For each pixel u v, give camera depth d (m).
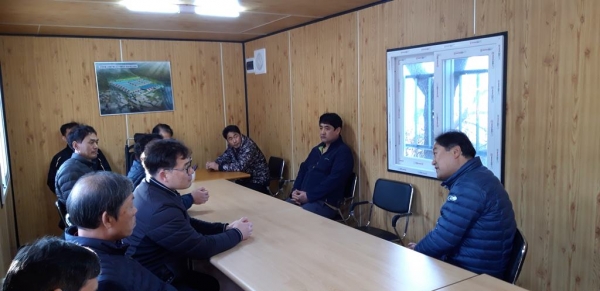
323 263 1.94
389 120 3.57
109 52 4.89
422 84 3.33
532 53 2.54
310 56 4.42
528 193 2.63
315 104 4.43
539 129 2.54
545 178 2.54
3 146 4.01
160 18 3.96
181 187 2.12
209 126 5.55
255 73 5.46
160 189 2.10
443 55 3.07
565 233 2.47
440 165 2.26
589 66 2.28
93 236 1.50
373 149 3.78
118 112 4.98
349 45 3.90
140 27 4.39
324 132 3.94
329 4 3.62
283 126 5.02
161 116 5.23
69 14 3.61
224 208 2.96
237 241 2.20
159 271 2.10
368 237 2.28
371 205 3.84
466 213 2.08
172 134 4.99
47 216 4.67
